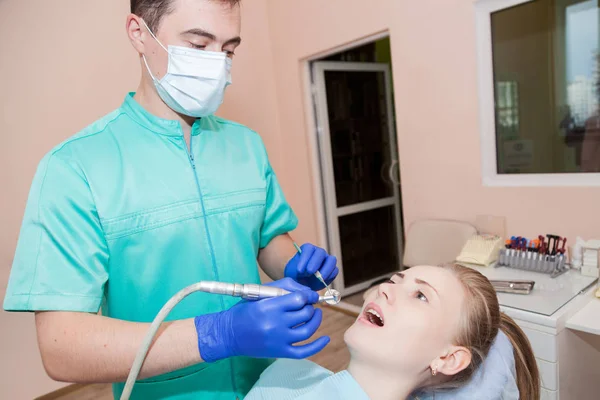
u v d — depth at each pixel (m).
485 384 0.97
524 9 1.93
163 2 0.84
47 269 0.74
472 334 0.96
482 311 0.97
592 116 1.80
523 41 1.96
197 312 0.91
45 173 0.78
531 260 1.80
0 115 2.20
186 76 0.88
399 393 0.94
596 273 1.68
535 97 1.96
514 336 1.09
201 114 0.95
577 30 1.80
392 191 3.69
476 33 2.07
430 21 2.23
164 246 0.87
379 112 3.57
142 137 0.91
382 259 3.71
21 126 2.25
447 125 2.25
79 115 2.42
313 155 3.21
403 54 2.38
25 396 2.33
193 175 0.93
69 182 0.79
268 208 1.12
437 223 2.26
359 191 3.47
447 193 2.30
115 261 0.85
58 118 2.36
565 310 1.43
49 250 0.75
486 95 2.10
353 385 0.92
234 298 0.96
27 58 2.25
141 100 0.97
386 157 3.63
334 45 2.79
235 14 0.89
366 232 3.58
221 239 0.94
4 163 2.22
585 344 1.54
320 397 0.92
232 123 1.12
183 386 0.89
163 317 0.66
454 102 2.20
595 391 1.64
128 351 0.70
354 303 3.28
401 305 0.95
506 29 2.00
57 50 2.33
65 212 0.77
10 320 2.26
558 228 1.91
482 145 2.14
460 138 2.20
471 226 2.13
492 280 1.67
